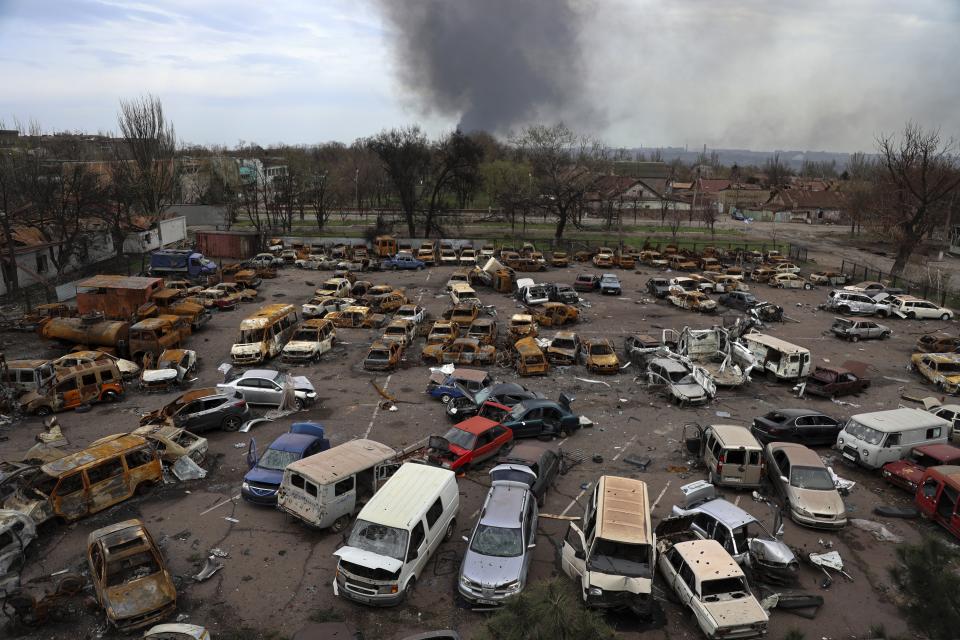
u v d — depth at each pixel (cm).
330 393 2552
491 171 10538
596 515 1320
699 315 4097
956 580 771
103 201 4894
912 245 5662
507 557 1272
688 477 1847
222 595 1251
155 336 2858
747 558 1336
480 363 2967
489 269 4975
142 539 1250
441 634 1015
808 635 1173
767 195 12750
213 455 1927
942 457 1798
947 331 3838
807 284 5159
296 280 5088
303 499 1483
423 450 1944
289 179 8050
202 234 5869
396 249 6156
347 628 1053
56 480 1488
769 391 2697
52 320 2923
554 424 2127
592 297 4641
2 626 1155
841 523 1545
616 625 1190
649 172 15912
